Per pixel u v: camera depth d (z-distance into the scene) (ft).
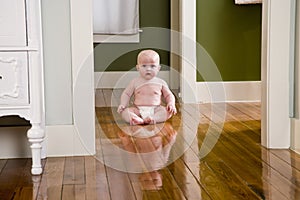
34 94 6.98
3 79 6.90
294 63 8.67
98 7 16.40
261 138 8.98
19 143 8.19
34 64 6.93
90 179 6.93
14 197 6.22
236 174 7.08
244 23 14.02
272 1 8.54
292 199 5.99
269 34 8.61
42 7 8.02
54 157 8.19
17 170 7.45
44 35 8.09
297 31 8.55
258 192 6.26
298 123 8.35
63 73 8.19
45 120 8.21
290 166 7.50
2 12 6.91
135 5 16.47
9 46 6.91
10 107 6.97
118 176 7.07
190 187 6.51
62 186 6.63
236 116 11.83
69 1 8.08
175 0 16.21
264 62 8.77
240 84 14.14
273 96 8.63
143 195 6.21
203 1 13.92
